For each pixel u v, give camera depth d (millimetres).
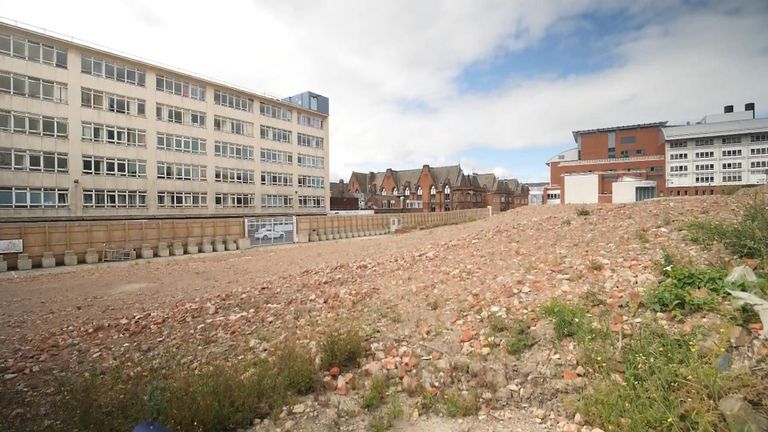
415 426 4207
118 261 28453
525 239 12109
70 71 36469
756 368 3908
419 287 9414
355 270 13656
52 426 4609
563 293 6723
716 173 66688
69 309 12414
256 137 53938
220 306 10641
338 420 4426
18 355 7930
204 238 34656
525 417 4152
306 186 61812
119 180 39781
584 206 18688
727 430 3328
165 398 4645
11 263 24922
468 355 5453
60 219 35625
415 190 102875
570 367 4699
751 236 6664
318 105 64562
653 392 3811
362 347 6125
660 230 9211
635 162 72812
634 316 5398
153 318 10086
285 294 11320
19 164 33719
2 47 32875
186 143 45812
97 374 6242
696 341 4449
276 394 4875
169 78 44281
